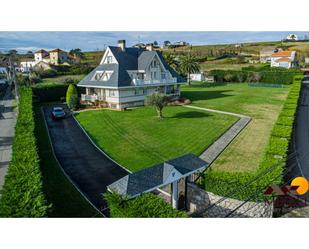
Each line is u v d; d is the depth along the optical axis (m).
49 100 51.00
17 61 129.62
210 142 25.14
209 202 14.25
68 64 108.12
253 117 35.00
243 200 13.44
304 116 36.81
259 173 14.18
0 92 62.69
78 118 36.00
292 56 107.25
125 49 47.53
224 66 107.25
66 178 18.25
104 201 15.42
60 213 13.98
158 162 20.94
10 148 23.55
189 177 14.84
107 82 41.81
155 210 10.25
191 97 52.09
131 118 34.62
